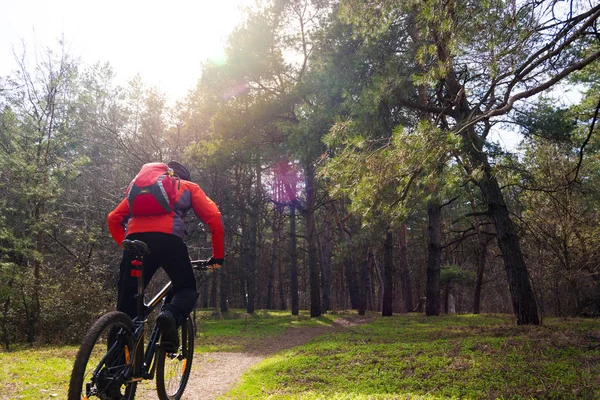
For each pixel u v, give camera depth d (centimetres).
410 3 768
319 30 1752
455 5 616
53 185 1622
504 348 880
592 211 1916
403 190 690
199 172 2370
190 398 600
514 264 1326
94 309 1529
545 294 2159
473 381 657
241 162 2097
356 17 845
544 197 1858
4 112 1716
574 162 1722
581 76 1958
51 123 1692
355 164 700
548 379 638
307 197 2556
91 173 2181
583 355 770
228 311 3366
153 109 2280
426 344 1015
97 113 2267
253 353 1235
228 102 2100
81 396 245
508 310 3256
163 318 302
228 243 3528
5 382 652
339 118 779
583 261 1917
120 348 284
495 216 1362
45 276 1589
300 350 1100
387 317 2439
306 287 5166
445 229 3875
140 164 2112
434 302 2348
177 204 321
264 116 1984
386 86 1088
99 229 1911
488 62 673
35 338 1498
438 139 620
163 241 310
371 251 3039
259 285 4381
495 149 1416
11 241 1539
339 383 707
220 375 839
